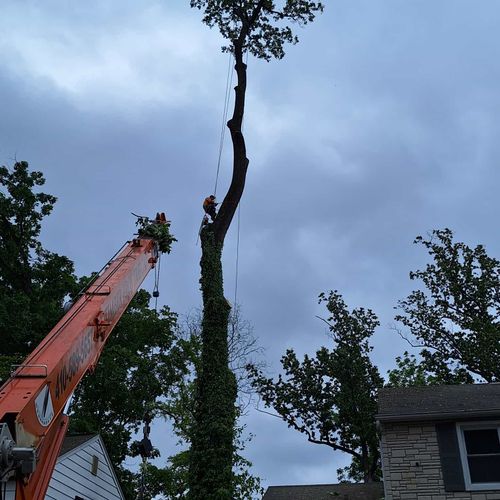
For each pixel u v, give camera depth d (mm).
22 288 30109
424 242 34531
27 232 30219
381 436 14531
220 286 16906
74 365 9211
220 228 17922
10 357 24594
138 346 30250
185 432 26078
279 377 33844
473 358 31656
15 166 30125
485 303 33000
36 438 7703
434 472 13891
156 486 29312
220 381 15180
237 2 21656
